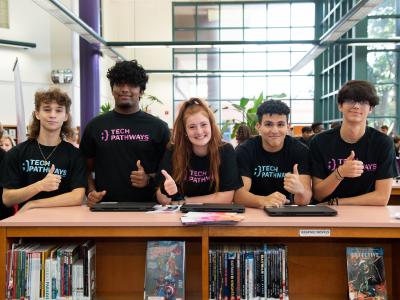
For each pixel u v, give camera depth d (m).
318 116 12.92
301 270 1.94
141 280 1.97
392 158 2.04
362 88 1.94
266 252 1.68
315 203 2.15
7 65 9.49
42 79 9.94
